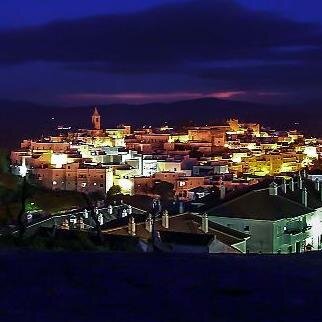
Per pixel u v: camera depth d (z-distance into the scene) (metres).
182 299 12.50
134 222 58.41
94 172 185.12
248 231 70.69
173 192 174.00
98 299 12.41
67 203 64.38
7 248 19.05
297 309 11.80
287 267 16.16
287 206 74.69
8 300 12.20
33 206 57.22
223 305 12.08
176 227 62.41
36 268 15.30
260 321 11.05
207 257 18.02
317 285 13.82
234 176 178.00
